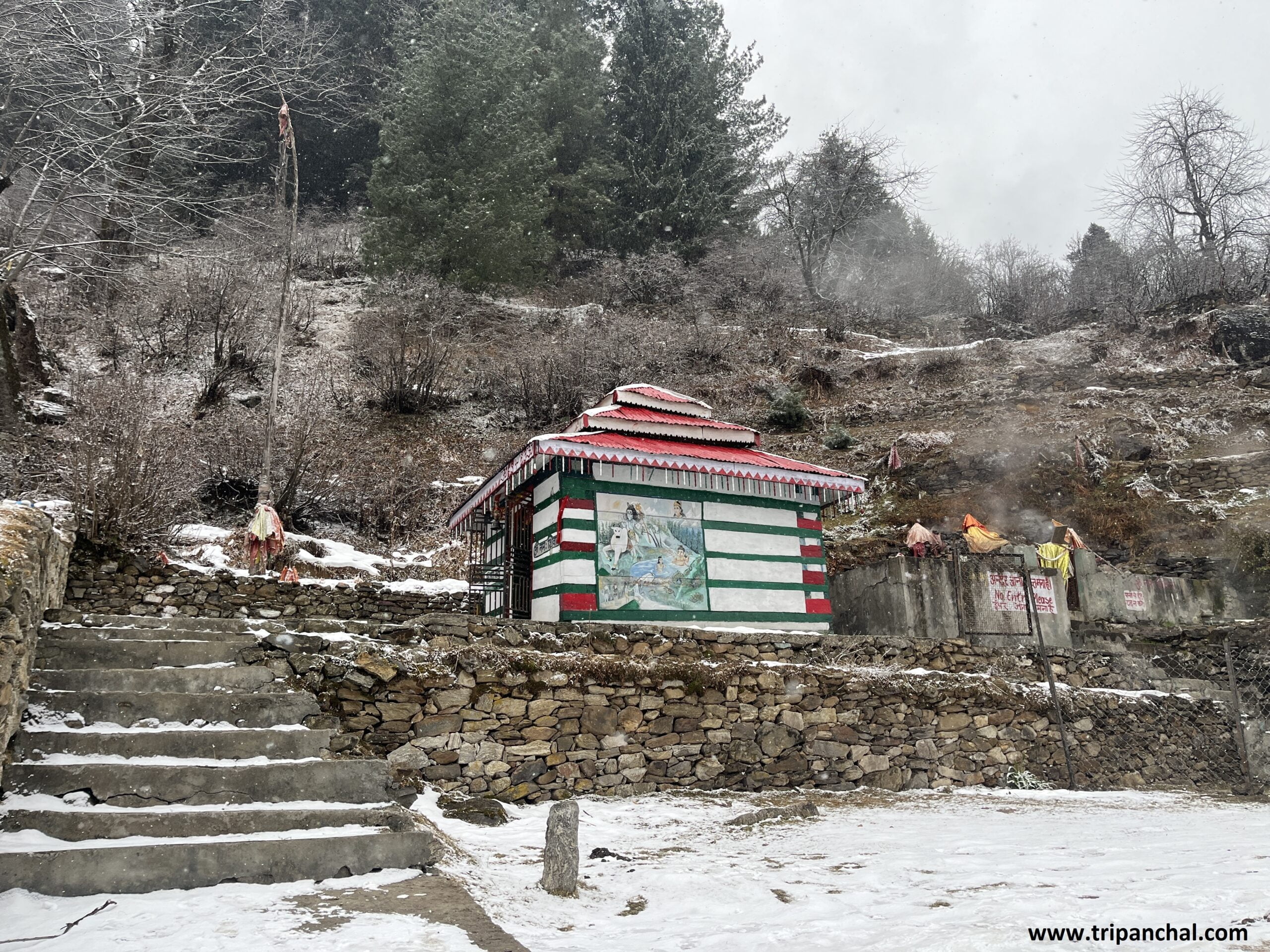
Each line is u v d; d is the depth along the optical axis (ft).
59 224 65.72
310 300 102.12
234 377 81.46
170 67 75.92
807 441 87.81
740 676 32.76
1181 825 26.02
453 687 27.43
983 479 73.82
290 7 134.82
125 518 42.57
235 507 59.00
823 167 147.95
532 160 119.24
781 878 17.56
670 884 17.42
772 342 114.42
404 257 108.88
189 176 112.37
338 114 135.74
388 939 12.47
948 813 28.73
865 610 45.52
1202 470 69.26
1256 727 44.14
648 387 45.65
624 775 29.58
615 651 31.91
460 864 18.44
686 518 38.14
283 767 18.81
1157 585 53.67
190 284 87.35
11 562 18.76
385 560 56.59
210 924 13.03
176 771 17.90
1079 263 164.86
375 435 80.48
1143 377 89.81
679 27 148.66
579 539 35.55
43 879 14.37
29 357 69.05
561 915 15.39
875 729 34.71
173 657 23.47
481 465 78.69
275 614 42.73
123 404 52.70
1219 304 106.63
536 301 119.03
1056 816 28.22
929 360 104.83
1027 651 41.37
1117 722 40.88
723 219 139.54
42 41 62.44
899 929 12.66
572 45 136.56
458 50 117.29
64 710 19.66
